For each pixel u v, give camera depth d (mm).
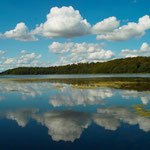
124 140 11055
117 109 18625
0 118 16141
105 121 14672
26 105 21766
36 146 10586
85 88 38562
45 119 15664
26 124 14398
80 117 16047
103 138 11422
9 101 24562
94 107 19875
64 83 55875
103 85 44656
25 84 55094
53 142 11078
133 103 21562
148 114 16359
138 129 12711
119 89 35531
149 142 10703
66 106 20750
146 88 36312
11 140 11461
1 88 42531
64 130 12961
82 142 10969
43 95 29703
